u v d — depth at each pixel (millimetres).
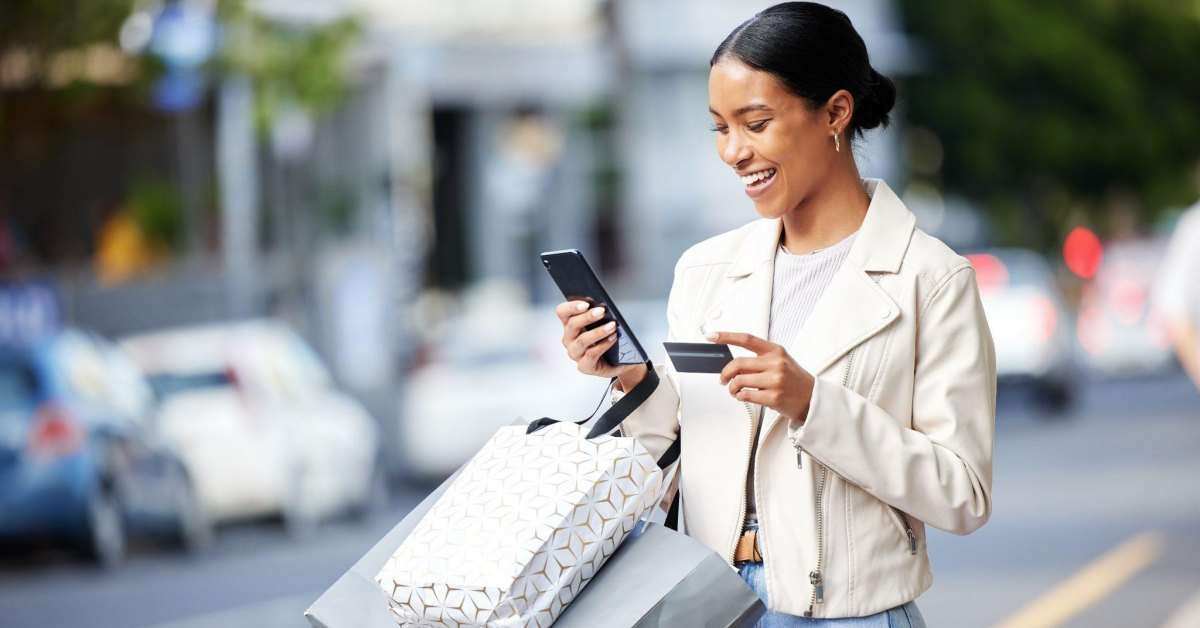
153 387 17594
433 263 34500
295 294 25703
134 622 12398
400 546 4211
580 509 4031
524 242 36344
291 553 16531
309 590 13656
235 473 17359
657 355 21266
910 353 4195
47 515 15586
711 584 3998
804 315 4316
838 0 40062
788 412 4035
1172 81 45438
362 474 19016
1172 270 7078
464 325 24953
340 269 24625
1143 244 33375
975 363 4203
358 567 4383
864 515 4184
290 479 17734
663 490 4453
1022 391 24781
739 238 4535
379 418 22453
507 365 21219
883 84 4320
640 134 37781
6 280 22234
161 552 17094
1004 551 12922
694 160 38250
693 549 4035
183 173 26688
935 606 10852
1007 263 24812
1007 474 17688
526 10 34625
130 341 18438
